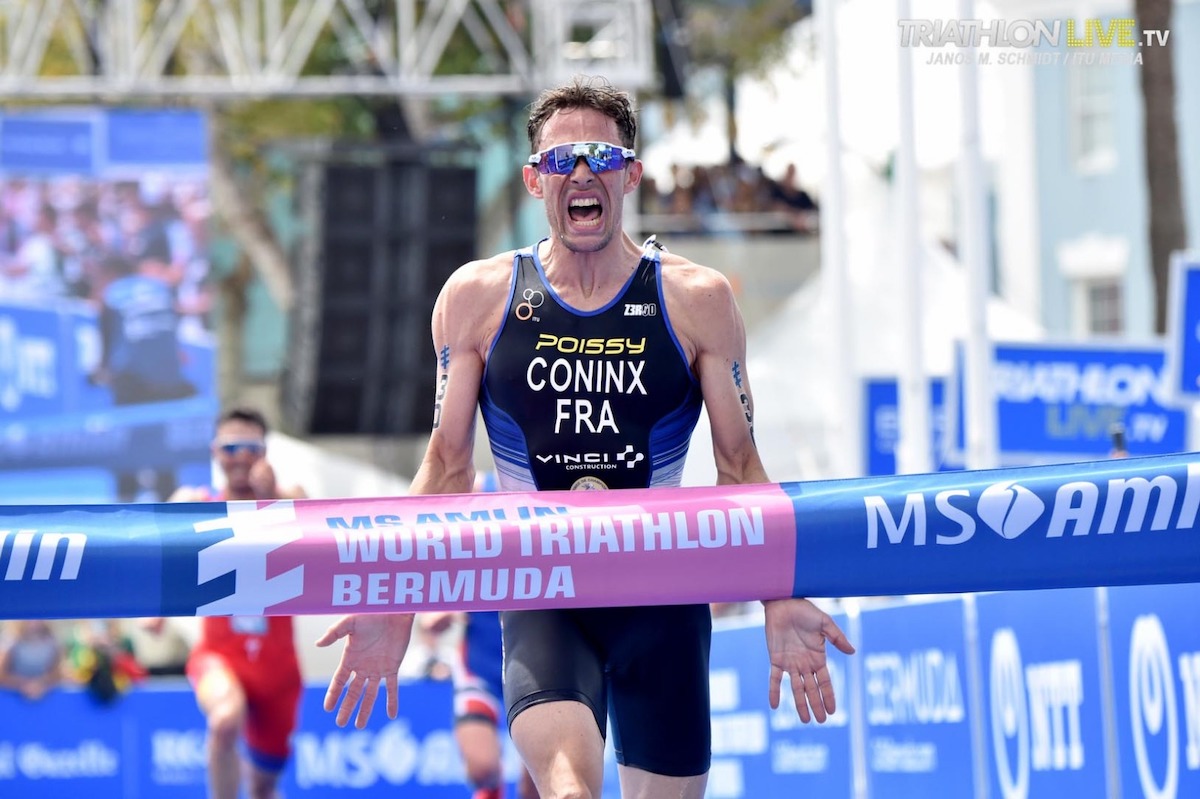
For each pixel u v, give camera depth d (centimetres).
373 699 1245
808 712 1200
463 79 4597
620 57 4641
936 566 1198
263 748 2508
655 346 1211
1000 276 7525
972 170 2598
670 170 6019
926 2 2641
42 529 1188
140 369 4912
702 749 1252
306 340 5100
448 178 5053
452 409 1234
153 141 4919
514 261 1235
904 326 2795
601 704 1202
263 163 5975
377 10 4953
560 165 1170
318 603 1195
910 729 2258
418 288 5081
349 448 5209
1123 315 7150
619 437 1219
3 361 4816
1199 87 7000
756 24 6469
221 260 5956
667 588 1200
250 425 2322
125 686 3142
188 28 5169
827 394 5034
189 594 1187
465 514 1205
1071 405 3356
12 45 4553
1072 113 7262
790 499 1206
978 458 2606
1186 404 2702
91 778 3128
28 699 3136
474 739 2291
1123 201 7100
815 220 6006
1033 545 1193
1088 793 1780
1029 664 1914
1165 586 1609
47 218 4878
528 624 1229
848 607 2555
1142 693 1666
